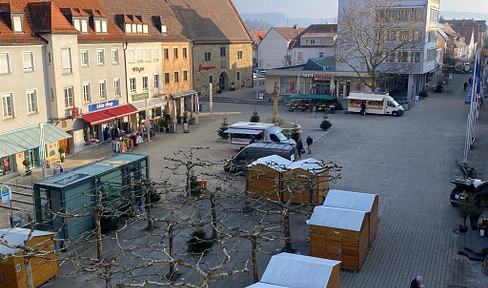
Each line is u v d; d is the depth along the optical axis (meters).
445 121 50.62
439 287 17.52
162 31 52.56
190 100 58.03
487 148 38.47
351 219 19.06
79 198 22.38
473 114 38.88
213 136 44.94
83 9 41.34
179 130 48.12
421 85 72.56
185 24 69.50
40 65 35.00
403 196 27.34
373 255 20.16
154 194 26.11
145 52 48.59
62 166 34.81
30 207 26.30
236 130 38.66
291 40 105.69
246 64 83.56
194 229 21.64
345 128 47.94
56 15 35.91
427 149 38.44
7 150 30.80
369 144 40.66
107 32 43.19
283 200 26.27
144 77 48.78
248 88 83.56
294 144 33.84
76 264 14.40
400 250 20.58
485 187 24.09
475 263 19.34
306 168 25.34
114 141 39.38
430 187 28.88
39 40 34.72
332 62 72.19
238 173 28.56
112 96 43.78
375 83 66.06
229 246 21.34
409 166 33.56
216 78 75.38
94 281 18.66
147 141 42.81
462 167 30.02
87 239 21.98
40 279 18.20
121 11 49.19
